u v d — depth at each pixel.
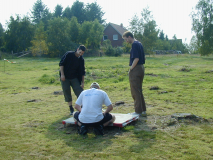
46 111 5.54
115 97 6.98
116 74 12.33
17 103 6.58
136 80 4.70
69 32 38.72
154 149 3.03
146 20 34.16
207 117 4.36
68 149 3.13
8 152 3.07
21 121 4.63
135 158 2.78
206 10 33.97
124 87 8.51
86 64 20.94
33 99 6.93
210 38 33.84
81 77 5.32
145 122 4.30
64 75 5.12
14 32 39.81
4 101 6.93
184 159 2.72
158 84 8.88
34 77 13.35
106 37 48.94
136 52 4.60
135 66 4.69
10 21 39.78
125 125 4.02
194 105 5.46
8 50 40.28
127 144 3.24
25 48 40.47
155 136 3.52
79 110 3.84
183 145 3.13
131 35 4.76
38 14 68.50
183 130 3.74
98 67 17.44
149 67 16.67
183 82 9.21
